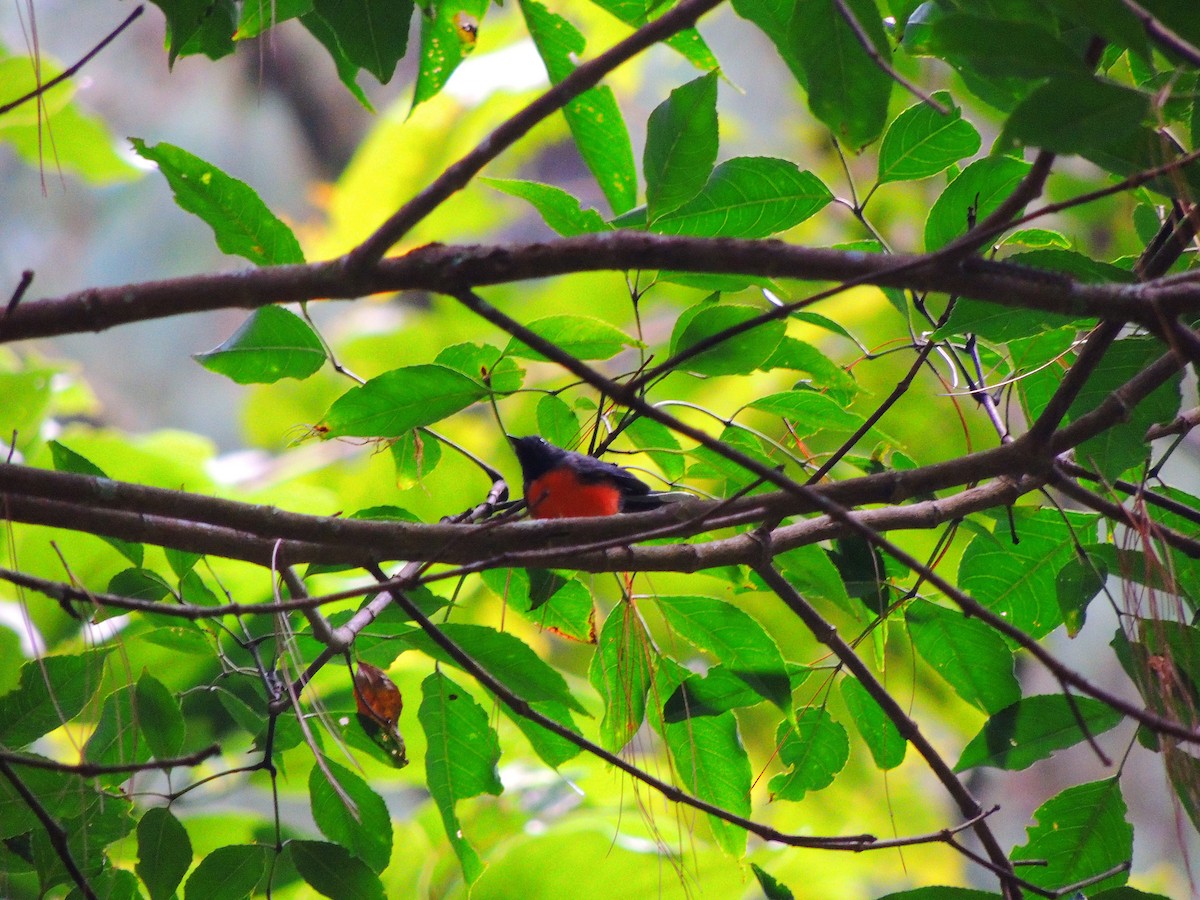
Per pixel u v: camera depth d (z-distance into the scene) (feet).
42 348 72.02
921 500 22.77
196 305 14.99
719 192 19.92
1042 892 17.89
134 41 73.61
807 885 43.19
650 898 25.81
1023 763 20.27
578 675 45.78
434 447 23.53
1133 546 19.57
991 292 14.80
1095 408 18.17
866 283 14.40
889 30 20.45
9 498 16.98
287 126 75.72
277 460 46.57
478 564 15.37
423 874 28.45
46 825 15.60
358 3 18.26
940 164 20.20
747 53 66.90
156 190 75.56
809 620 20.06
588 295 50.34
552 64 20.29
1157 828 57.06
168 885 18.58
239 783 27.99
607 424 22.57
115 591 18.88
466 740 20.62
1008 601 22.71
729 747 21.36
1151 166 15.28
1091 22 12.66
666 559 18.83
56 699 18.49
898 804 45.52
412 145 50.24
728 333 14.69
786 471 26.45
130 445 34.24
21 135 35.73
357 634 19.58
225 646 25.00
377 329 56.13
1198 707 18.25
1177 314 14.82
